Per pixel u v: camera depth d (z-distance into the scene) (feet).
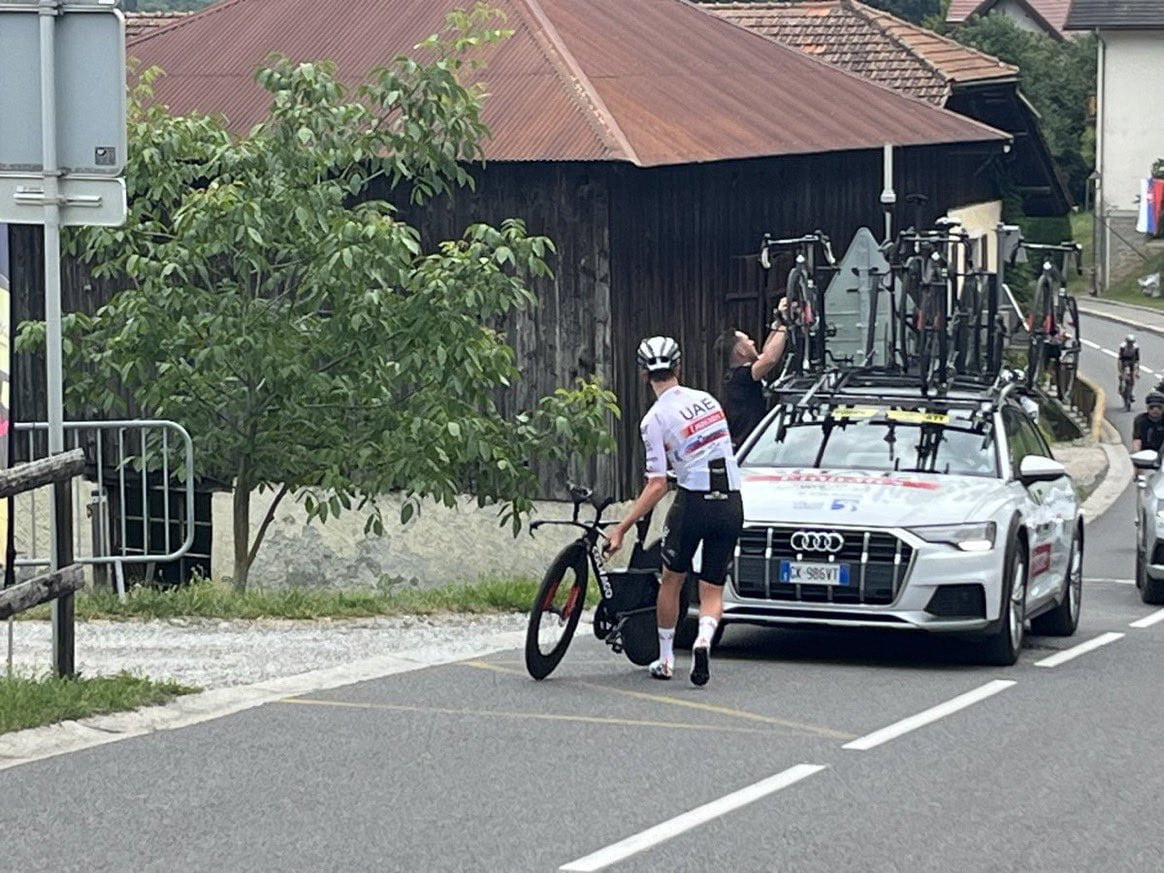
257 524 72.64
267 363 48.29
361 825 24.04
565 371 68.13
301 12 78.07
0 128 31.37
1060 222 214.07
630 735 29.89
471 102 51.03
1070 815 25.02
